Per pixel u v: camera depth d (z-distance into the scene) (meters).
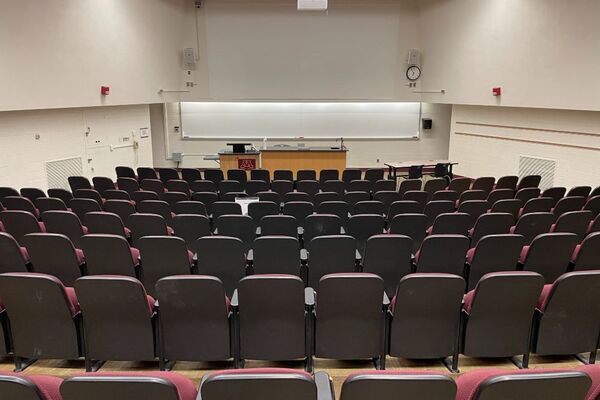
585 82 7.49
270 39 12.07
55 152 9.05
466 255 3.86
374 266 3.76
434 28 11.37
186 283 2.67
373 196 6.54
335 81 12.36
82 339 2.89
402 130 13.24
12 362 3.06
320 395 1.81
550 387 1.56
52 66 7.93
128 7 9.80
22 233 4.67
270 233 4.63
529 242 4.71
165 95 11.54
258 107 13.00
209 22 11.95
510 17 8.92
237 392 1.59
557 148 8.98
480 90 10.01
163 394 1.56
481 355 2.92
